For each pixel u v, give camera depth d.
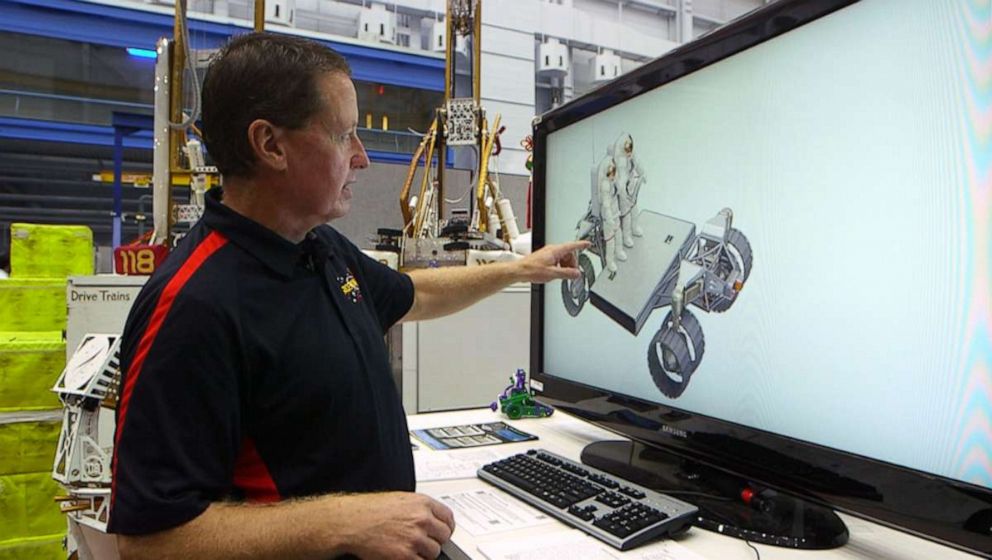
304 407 0.75
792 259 0.75
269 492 0.73
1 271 2.14
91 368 1.02
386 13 3.81
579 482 0.86
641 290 1.00
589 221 1.15
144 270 1.55
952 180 0.58
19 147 3.75
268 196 0.81
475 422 1.35
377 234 1.98
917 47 0.61
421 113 4.12
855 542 0.72
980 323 0.56
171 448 0.64
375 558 0.65
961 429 0.57
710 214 0.87
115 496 0.64
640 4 4.34
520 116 3.97
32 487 1.74
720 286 0.85
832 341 0.70
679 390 0.93
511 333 1.75
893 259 0.63
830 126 0.70
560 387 1.21
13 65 3.56
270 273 0.77
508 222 1.94
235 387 0.70
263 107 0.77
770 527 0.73
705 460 0.87
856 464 0.66
